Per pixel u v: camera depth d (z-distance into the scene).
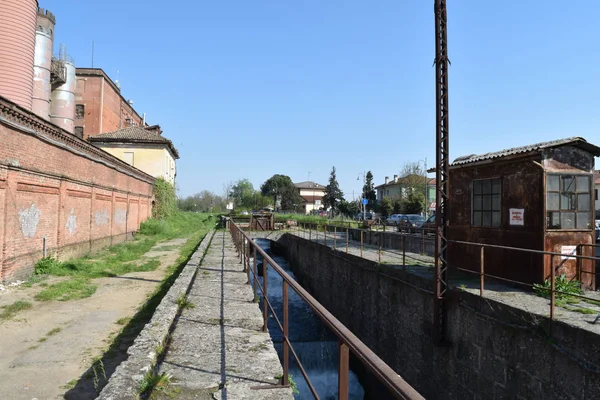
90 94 47.38
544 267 9.15
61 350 6.49
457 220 12.28
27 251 12.77
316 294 21.48
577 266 9.41
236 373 4.47
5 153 11.27
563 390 6.19
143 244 24.16
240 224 41.16
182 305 7.46
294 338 14.09
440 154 9.04
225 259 14.73
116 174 23.97
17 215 12.06
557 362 6.32
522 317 7.07
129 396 3.57
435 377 9.55
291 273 28.70
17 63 24.27
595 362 5.69
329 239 26.39
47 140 13.88
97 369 5.70
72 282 11.93
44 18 32.16
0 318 8.25
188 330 6.01
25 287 11.28
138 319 8.30
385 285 12.46
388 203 61.91
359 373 11.87
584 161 9.62
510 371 7.25
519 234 9.90
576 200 9.56
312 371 11.82
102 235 21.28
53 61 36.88
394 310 11.77
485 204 11.15
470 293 8.45
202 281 10.09
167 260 18.12
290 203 93.94
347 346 2.22
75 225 17.19
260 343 5.50
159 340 5.12
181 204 104.38
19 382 5.25
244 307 7.43
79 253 17.64
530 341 6.85
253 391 4.02
